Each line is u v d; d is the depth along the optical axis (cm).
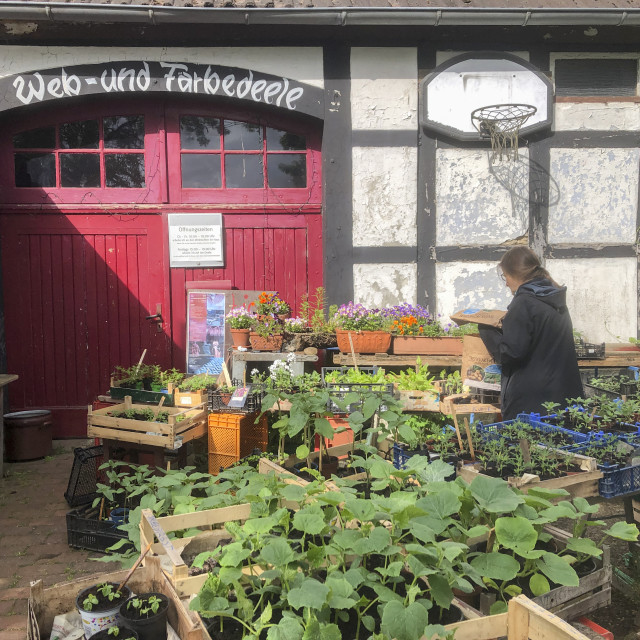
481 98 668
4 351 679
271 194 694
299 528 219
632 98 685
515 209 680
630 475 321
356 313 596
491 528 243
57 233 682
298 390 492
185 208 688
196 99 676
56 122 673
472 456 346
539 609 186
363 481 348
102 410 491
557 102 679
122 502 446
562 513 232
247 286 696
